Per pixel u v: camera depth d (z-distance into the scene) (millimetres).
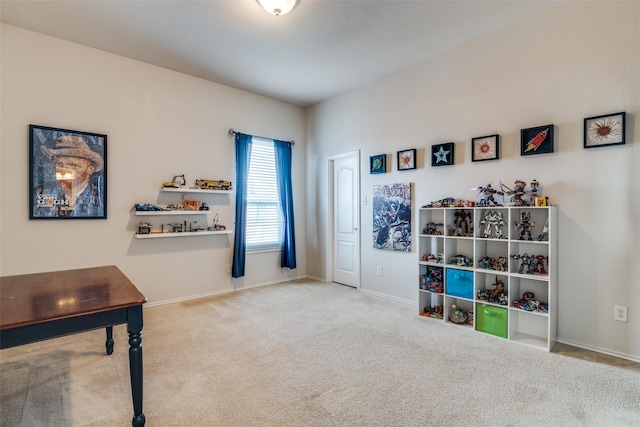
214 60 3619
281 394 1955
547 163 2750
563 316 2676
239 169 4371
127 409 1825
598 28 2477
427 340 2752
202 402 1875
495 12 2762
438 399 1897
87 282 1910
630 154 2365
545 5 2682
